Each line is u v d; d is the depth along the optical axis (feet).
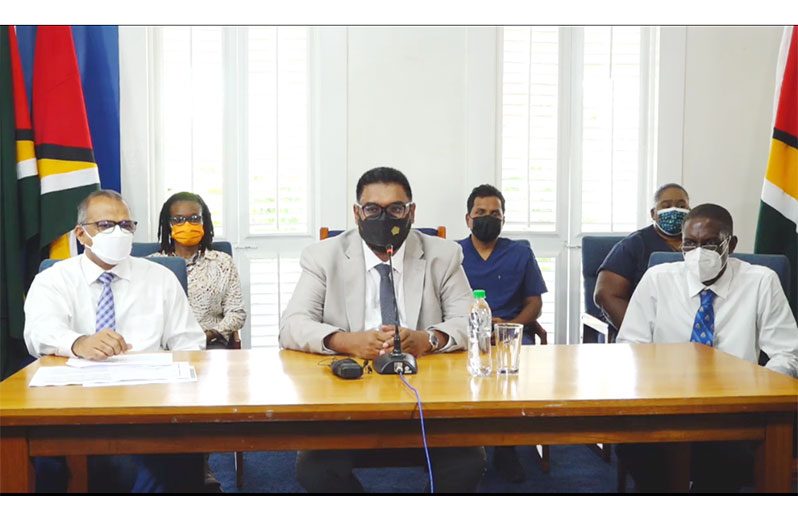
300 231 12.19
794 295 11.14
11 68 9.54
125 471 6.40
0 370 9.61
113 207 6.97
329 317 6.82
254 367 5.98
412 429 5.00
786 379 5.55
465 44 12.05
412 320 6.77
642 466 7.15
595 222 12.65
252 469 9.30
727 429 5.13
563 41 12.38
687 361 6.20
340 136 11.94
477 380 5.48
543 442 5.03
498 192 10.59
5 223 9.50
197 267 10.06
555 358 6.33
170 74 11.85
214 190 12.05
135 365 5.92
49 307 6.85
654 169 12.48
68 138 9.90
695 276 7.54
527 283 10.57
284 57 11.99
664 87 12.29
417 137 12.07
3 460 4.81
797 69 11.05
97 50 11.00
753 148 12.53
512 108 12.36
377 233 6.41
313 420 4.91
